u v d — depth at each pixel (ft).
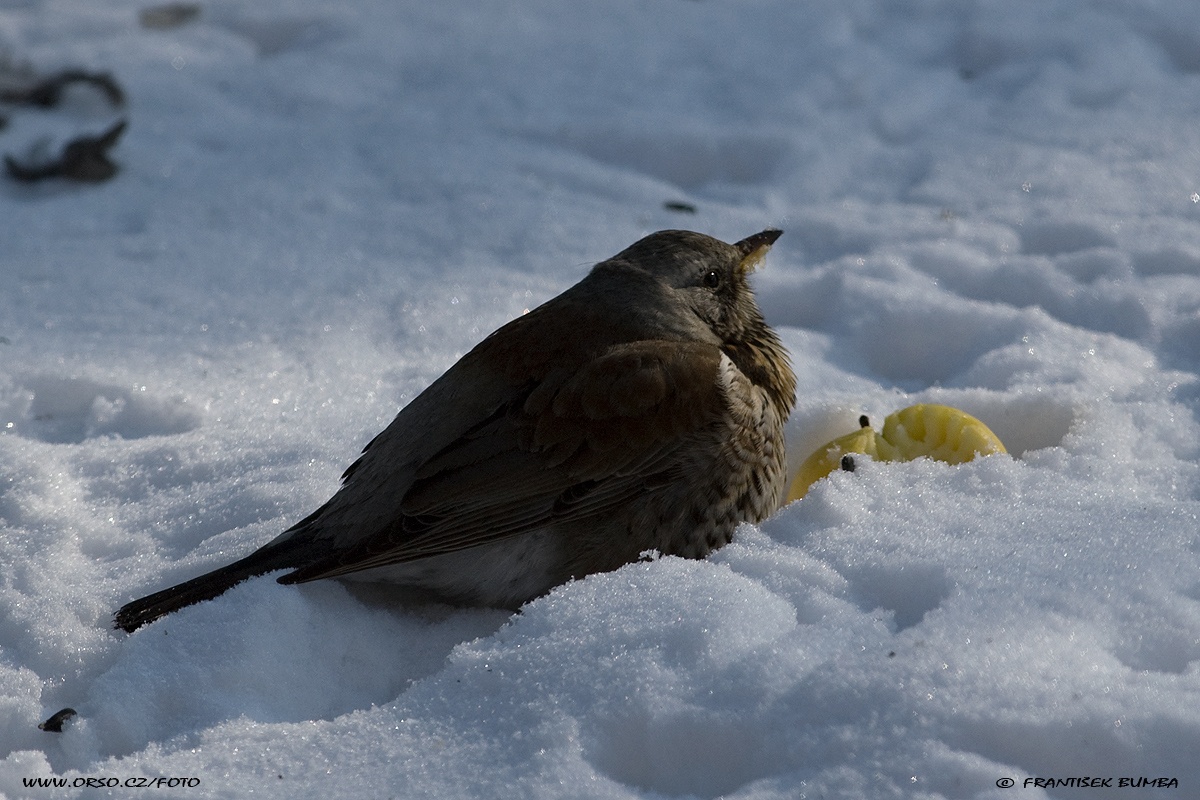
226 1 67.15
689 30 61.93
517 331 26.40
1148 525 23.35
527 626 21.66
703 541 25.85
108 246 45.16
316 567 23.79
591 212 46.85
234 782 19.06
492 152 51.60
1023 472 26.32
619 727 19.19
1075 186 45.62
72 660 23.30
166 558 27.14
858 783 17.29
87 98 56.39
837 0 63.00
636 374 25.32
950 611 20.43
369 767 19.21
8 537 27.73
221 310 40.32
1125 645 19.83
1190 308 37.04
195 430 32.89
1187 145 47.96
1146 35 56.75
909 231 43.68
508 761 18.88
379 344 38.17
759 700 18.90
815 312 40.50
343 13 65.51
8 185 50.39
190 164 51.65
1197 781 17.02
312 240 45.32
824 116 52.70
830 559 23.07
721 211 46.65
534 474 24.88
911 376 36.86
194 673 21.97
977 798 16.75
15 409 34.71
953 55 57.11
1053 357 34.55
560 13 65.41
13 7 65.77
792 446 31.86
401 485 24.81
